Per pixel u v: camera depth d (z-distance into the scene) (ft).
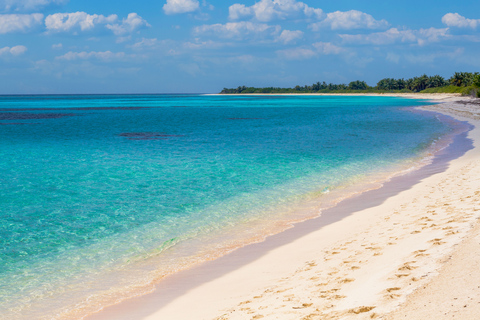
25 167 90.68
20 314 27.58
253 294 26.16
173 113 330.95
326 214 49.60
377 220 42.04
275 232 43.88
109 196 63.77
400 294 19.25
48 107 456.04
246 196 62.23
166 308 26.71
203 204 58.18
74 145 131.03
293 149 116.57
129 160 99.81
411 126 173.88
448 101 394.11
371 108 353.10
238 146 126.00
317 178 74.08
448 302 16.96
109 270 35.50
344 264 28.43
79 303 29.01
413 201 48.34
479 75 448.24
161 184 72.13
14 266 36.94
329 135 152.66
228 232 45.14
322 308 20.42
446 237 27.81
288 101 612.29
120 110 384.47
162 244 42.04
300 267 30.58
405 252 26.91
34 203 59.82
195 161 97.45
